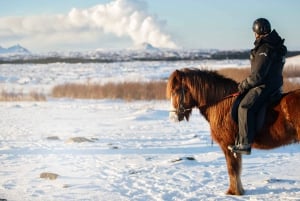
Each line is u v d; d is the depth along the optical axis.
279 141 6.90
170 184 8.27
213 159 10.59
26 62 116.38
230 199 7.22
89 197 7.52
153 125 17.28
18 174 9.31
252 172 9.23
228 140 7.31
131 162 10.41
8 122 18.72
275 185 8.07
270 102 6.96
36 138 14.25
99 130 16.02
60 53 185.12
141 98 29.16
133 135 14.70
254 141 7.09
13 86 41.22
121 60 119.62
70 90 31.58
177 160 10.30
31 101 29.38
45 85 41.97
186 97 7.50
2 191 7.95
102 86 32.09
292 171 9.27
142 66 76.38
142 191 7.85
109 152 11.69
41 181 8.70
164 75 49.84
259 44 6.94
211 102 7.39
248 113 6.89
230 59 110.19
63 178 8.92
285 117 6.75
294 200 7.08
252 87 6.95
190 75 7.50
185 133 15.06
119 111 22.86
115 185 8.30
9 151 11.95
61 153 11.62
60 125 17.62
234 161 7.41
